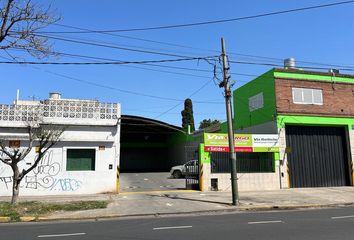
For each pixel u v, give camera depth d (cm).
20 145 1983
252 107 2772
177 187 2527
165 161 5091
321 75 2594
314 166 2523
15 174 1593
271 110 2495
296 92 2508
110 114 2114
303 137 2531
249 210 1556
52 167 2016
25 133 1992
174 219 1293
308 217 1290
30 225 1205
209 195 1994
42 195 1980
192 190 2280
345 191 2214
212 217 1331
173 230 1037
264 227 1067
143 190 2325
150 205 1633
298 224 1120
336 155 2602
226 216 1355
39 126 1989
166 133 4547
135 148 5066
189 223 1177
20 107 2006
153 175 3666
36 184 1986
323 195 2020
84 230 1070
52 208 1520
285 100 2469
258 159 2350
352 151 2600
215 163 2262
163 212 1452
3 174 1964
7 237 969
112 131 2109
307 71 2559
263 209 1582
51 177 2006
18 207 1524
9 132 1977
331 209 1575
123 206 1602
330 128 2623
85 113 2077
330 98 2594
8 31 1435
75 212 1445
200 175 2231
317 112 2531
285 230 1007
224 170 2275
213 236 927
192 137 3750
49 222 1280
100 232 1026
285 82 2492
